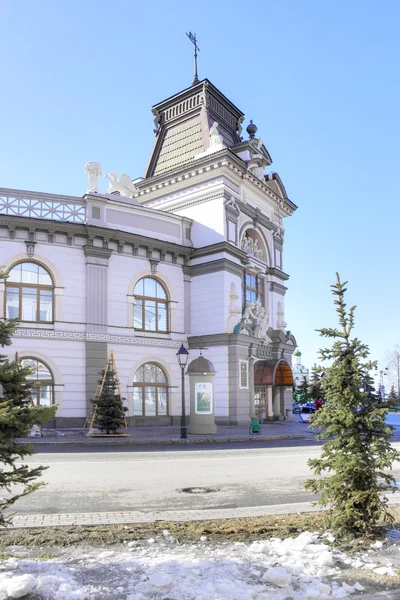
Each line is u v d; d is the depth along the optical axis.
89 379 27.12
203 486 11.26
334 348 7.60
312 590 4.80
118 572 5.34
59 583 4.97
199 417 24.98
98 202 28.55
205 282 32.56
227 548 6.23
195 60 39.38
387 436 7.18
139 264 30.33
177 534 6.82
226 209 32.97
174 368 31.42
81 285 27.62
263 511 8.37
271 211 39.34
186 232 33.34
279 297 39.41
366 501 6.86
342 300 7.76
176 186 34.75
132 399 29.22
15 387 5.87
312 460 7.55
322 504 7.23
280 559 5.75
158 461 15.27
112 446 19.95
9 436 5.55
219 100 38.88
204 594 4.72
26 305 26.28
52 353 26.41
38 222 26.47
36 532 6.93
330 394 7.54
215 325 31.88
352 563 5.68
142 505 9.41
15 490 10.81
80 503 9.55
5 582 4.76
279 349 36.94
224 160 32.72
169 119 39.34
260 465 14.48
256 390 35.41
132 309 29.67
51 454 16.91
